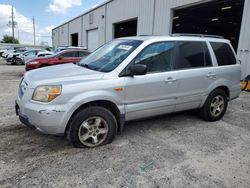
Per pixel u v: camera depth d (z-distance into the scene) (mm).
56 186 2617
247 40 9281
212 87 4691
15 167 2961
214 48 4805
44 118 3074
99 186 2645
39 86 3162
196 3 11859
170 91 4078
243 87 8695
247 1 9133
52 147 3531
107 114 3527
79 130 3373
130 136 4062
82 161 3160
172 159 3301
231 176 2928
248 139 4102
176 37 4277
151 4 14859
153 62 3908
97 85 3359
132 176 2857
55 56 12000
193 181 2795
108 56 4062
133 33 22047
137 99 3740
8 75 12711
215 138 4098
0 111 5336
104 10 22359
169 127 4562
